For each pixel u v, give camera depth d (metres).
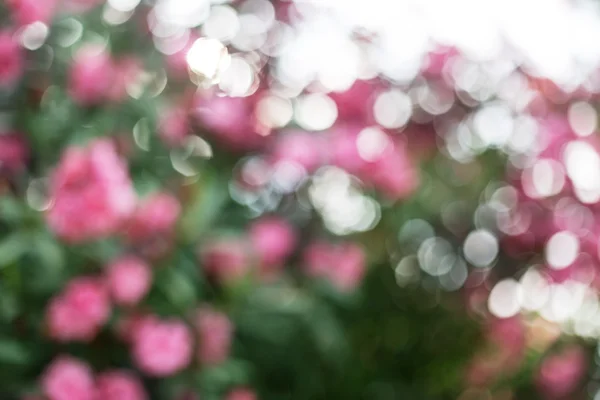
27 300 1.67
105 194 1.64
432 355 2.03
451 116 2.07
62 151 1.73
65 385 1.65
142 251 1.72
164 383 1.72
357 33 2.04
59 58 1.76
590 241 1.96
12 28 1.75
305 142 1.91
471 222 2.03
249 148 1.93
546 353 1.95
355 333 2.00
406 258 2.03
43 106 1.75
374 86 2.04
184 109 1.85
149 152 1.79
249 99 1.95
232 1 1.95
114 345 1.71
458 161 2.05
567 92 2.04
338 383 1.97
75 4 1.80
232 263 1.77
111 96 1.76
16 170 1.74
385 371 2.03
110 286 1.67
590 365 1.96
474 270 2.04
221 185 1.85
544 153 2.00
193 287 1.73
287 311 1.81
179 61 1.84
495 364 1.99
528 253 2.02
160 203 1.71
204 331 1.73
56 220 1.65
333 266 1.89
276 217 1.94
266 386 1.91
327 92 2.01
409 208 1.98
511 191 2.03
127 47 1.83
